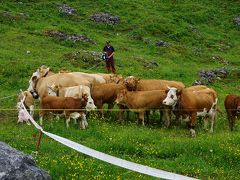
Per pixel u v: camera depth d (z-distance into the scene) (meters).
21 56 32.00
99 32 43.16
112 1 51.41
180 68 35.69
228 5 57.84
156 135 17.53
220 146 15.82
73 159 13.81
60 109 18.34
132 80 21.23
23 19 41.53
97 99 20.52
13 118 20.45
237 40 49.47
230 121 20.17
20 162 10.32
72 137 16.92
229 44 47.53
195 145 15.95
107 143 15.94
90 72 30.22
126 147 15.66
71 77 20.98
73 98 18.36
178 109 19.28
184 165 14.52
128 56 36.41
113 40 41.44
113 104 21.25
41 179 10.41
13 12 43.03
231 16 54.75
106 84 20.67
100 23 45.28
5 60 30.20
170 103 18.88
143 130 18.50
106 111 21.62
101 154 10.88
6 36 36.62
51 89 20.22
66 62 31.98
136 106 19.69
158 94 19.45
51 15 44.56
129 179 12.82
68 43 37.66
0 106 22.23
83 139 16.88
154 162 14.58
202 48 44.84
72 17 45.28
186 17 51.62
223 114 23.25
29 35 37.69
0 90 25.48
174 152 15.61
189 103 18.77
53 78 21.06
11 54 31.78
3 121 19.92
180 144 16.03
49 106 18.48
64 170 12.70
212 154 15.40
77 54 33.47
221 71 36.16
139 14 49.31
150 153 15.41
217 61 41.00
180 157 15.16
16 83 26.50
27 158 10.70
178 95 19.08
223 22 53.09
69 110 18.27
